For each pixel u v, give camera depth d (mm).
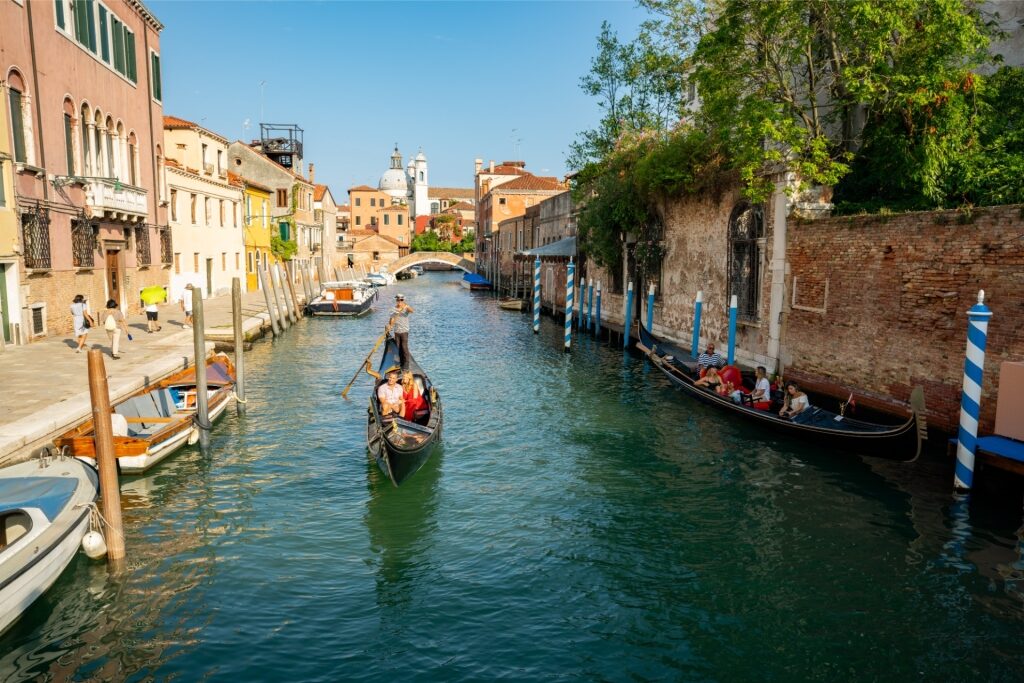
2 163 15469
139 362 15000
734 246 17578
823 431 11375
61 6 18250
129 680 5914
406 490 10164
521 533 8773
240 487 10195
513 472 10930
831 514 9172
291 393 16328
